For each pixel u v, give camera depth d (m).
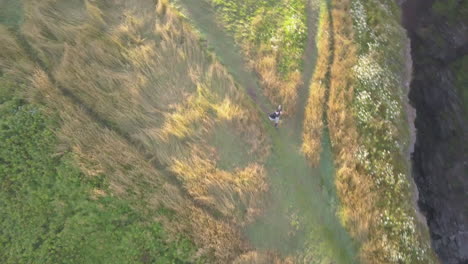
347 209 21.86
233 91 22.78
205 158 20.72
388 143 24.72
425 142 27.38
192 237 18.95
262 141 22.12
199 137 21.08
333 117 23.64
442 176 26.84
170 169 20.03
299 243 20.64
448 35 30.44
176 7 24.09
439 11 31.00
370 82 25.72
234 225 19.80
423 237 23.77
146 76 21.86
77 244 18.09
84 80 20.92
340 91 24.47
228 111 21.95
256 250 19.64
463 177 27.11
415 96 28.52
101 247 18.22
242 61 24.06
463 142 27.92
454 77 29.36
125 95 21.09
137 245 18.47
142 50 22.25
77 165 19.09
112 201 18.94
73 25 22.16
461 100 28.84
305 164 22.41
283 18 26.02
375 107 25.14
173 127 20.78
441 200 26.34
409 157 26.19
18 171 18.69
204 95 22.16
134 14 23.33
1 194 18.12
